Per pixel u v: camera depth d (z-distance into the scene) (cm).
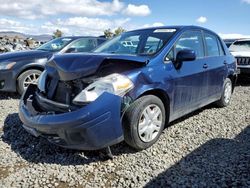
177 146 392
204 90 491
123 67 356
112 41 488
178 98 420
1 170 331
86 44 779
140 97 362
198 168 331
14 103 629
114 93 329
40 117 342
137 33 473
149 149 380
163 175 317
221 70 544
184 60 405
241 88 866
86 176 317
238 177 310
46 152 375
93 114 315
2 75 645
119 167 335
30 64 666
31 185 300
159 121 390
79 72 340
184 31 455
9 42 2373
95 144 325
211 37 543
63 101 353
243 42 1073
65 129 321
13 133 440
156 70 379
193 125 477
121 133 341
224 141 411
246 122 499
